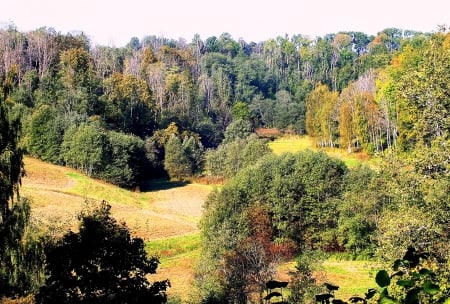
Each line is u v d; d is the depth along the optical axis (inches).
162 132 4037.9
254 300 1088.8
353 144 3503.9
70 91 3663.9
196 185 3641.7
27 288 721.6
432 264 608.1
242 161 3437.5
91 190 2812.5
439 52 739.4
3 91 789.9
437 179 700.0
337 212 1927.9
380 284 136.8
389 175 783.7
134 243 789.2
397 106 2102.6
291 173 2016.5
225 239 1421.0
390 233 695.1
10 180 754.8
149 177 3796.8
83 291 737.6
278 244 1855.3
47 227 1090.1
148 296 769.6
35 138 3196.4
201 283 1176.2
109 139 3265.3
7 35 4498.0
